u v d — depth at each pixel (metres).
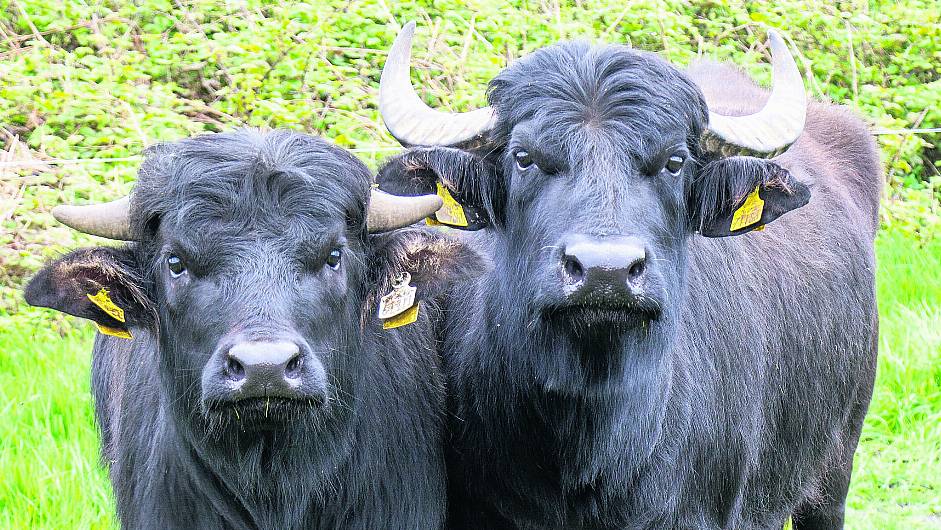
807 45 14.84
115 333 5.84
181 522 6.11
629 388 6.12
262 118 11.87
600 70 6.08
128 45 12.64
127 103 11.77
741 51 14.40
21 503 7.90
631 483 6.49
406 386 6.51
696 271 6.93
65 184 11.30
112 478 6.80
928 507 9.21
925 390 10.46
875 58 15.12
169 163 5.66
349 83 12.25
